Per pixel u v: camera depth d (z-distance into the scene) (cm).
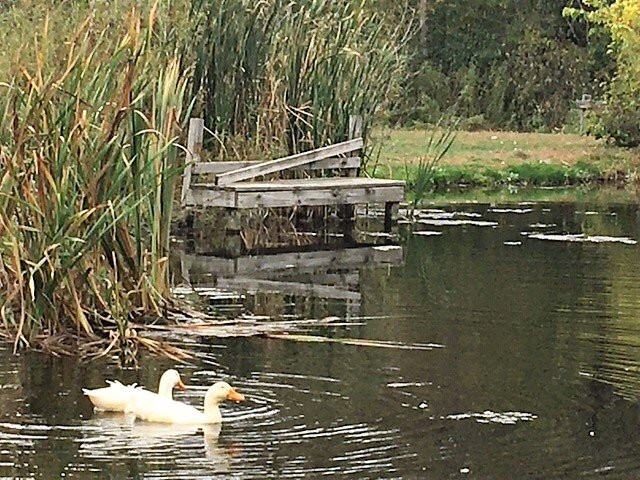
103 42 1090
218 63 1662
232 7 1658
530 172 2567
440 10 3738
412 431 761
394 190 1761
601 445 739
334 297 1231
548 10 3778
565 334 1042
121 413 787
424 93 3453
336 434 750
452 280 1338
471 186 2486
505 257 1512
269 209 1720
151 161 998
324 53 1739
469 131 3328
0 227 972
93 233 962
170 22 1507
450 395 843
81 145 980
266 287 1294
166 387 815
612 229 1802
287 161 1673
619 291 1256
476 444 735
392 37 1897
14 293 972
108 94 1005
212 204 1611
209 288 1282
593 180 2614
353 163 1795
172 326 1050
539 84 3556
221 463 691
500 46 3716
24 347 963
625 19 2780
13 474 670
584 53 3584
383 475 680
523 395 848
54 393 834
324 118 1753
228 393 771
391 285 1308
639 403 830
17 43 1104
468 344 1005
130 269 1063
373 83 1852
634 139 2817
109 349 942
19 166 961
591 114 2845
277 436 745
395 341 1012
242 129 1711
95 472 675
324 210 1778
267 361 934
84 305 1007
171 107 1082
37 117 962
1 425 758
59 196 951
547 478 683
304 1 1736
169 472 676
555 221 1903
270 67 1700
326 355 958
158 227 1076
